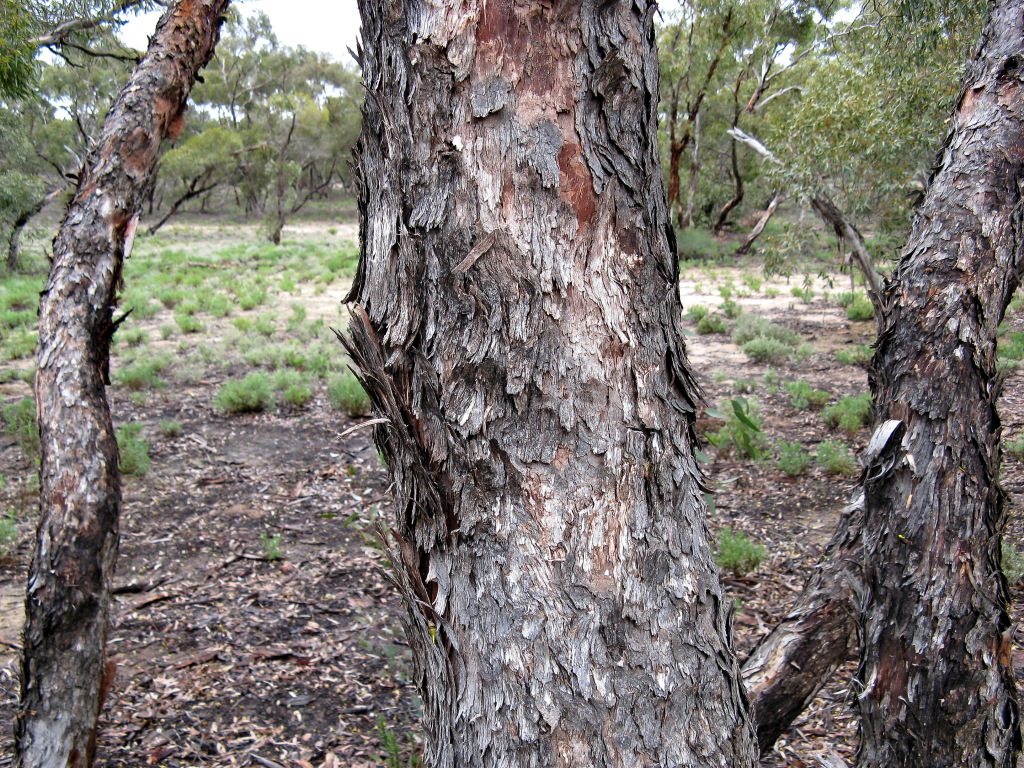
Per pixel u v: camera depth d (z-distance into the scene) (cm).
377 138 141
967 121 211
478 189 129
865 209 962
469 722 140
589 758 134
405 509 149
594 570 135
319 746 331
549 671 134
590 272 132
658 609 139
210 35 378
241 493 640
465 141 128
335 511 603
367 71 141
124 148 334
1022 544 493
